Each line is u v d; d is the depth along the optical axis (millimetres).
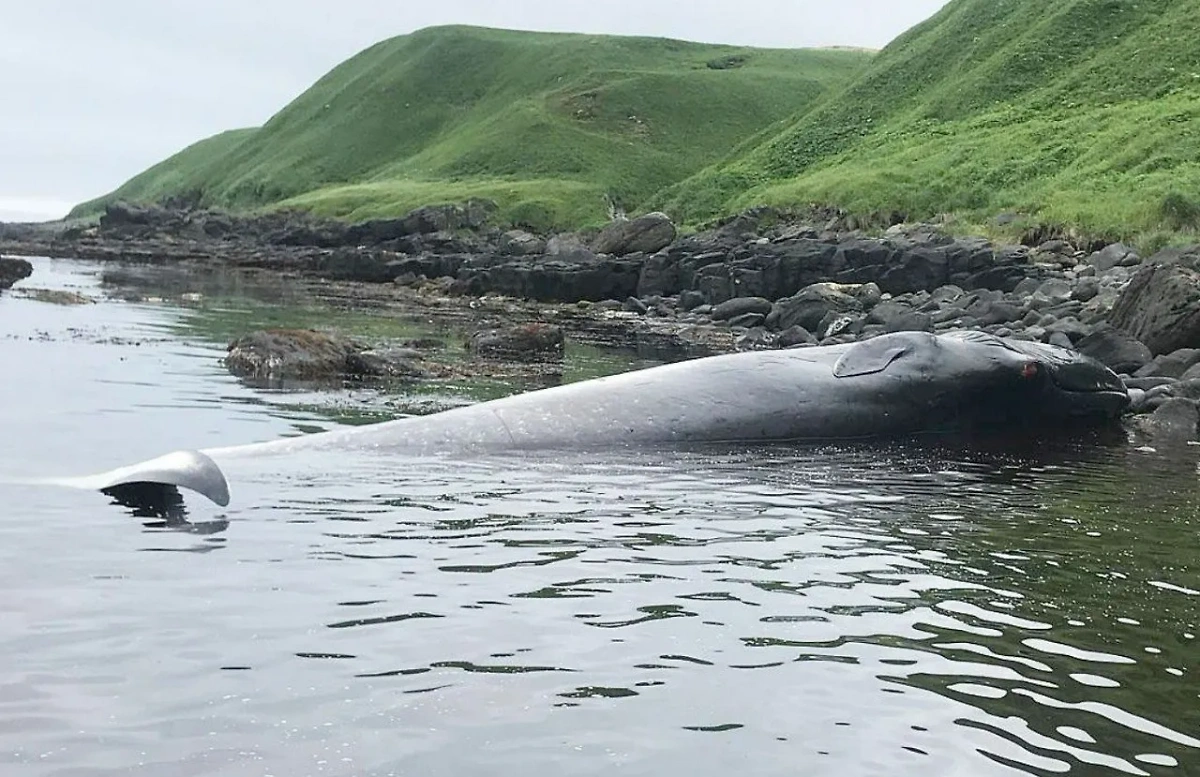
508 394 14570
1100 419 13438
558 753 4352
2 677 4887
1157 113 42656
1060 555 7512
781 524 8117
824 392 12172
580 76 107812
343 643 5395
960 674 5305
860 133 62219
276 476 9188
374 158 111312
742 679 5133
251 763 4195
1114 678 5328
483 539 7395
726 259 34344
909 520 8398
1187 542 7938
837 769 4316
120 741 4344
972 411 12797
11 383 13703
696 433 11570
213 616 5707
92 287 35875
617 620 5855
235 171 122812
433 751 4332
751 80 105562
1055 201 37000
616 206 78250
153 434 10859
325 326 25344
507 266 39406
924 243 31984
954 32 67250
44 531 7195
